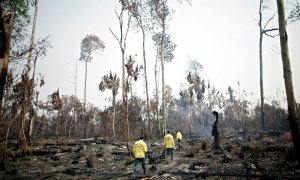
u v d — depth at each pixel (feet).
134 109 101.91
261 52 92.68
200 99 138.82
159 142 74.64
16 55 24.53
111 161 42.42
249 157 36.78
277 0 31.27
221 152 45.21
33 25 61.67
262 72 91.40
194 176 26.89
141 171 32.86
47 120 107.65
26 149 47.93
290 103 28.99
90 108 119.75
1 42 16.66
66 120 106.42
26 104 46.50
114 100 92.17
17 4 36.86
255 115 139.03
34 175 30.55
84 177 29.50
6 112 38.86
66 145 63.93
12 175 30.53
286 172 24.79
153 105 113.39
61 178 29.12
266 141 53.72
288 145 41.42
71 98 109.40
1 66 16.47
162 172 30.12
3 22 16.76
